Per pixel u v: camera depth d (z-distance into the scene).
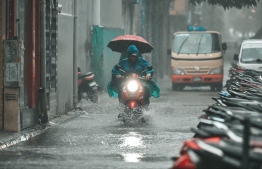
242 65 54.12
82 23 48.25
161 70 84.75
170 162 19.58
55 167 18.69
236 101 21.33
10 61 26.30
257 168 11.04
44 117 29.45
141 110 29.84
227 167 11.08
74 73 36.97
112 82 31.78
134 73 30.62
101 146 22.97
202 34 60.84
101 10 53.84
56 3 32.56
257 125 12.38
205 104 42.06
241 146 11.34
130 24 69.31
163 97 49.38
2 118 26.58
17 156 20.77
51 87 32.16
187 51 60.50
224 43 61.12
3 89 26.48
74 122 30.89
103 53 51.69
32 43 28.98
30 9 28.94
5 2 26.22
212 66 59.94
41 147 22.78
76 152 21.59
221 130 12.73
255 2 64.06
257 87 28.16
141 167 18.70
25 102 28.42
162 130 27.55
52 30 32.31
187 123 30.31
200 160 11.01
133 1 66.56
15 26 26.69
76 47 37.00
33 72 29.00
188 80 60.03
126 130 27.64
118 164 19.23
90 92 41.69
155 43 79.56
